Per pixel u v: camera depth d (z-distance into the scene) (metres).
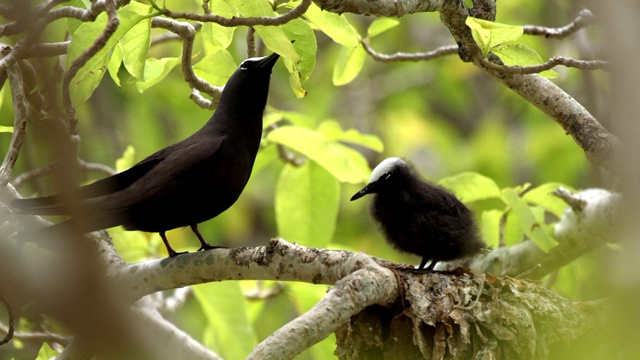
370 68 25.97
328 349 14.50
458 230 11.49
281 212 14.90
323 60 24.20
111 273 10.17
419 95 25.52
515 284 10.07
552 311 9.77
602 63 9.54
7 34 9.38
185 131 21.09
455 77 24.50
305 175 14.76
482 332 9.46
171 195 10.59
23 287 7.39
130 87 20.77
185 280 9.88
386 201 11.78
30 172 12.64
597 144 9.94
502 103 24.36
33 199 9.14
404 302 9.30
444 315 9.34
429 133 25.09
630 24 6.65
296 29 10.05
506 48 9.71
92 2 10.54
